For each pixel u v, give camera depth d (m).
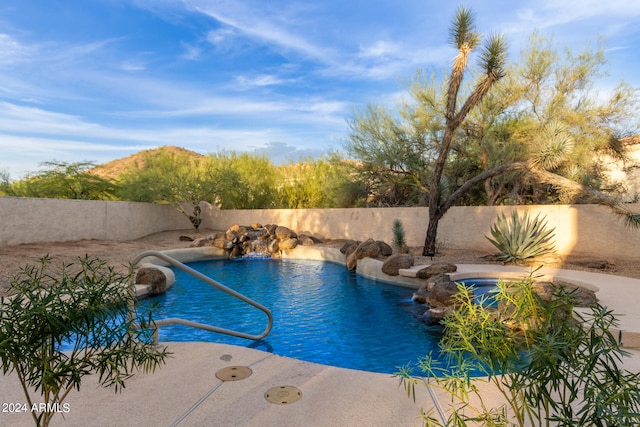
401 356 5.45
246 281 11.31
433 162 17.86
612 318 1.72
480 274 9.46
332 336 6.32
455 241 14.95
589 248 12.17
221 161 25.11
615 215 11.71
